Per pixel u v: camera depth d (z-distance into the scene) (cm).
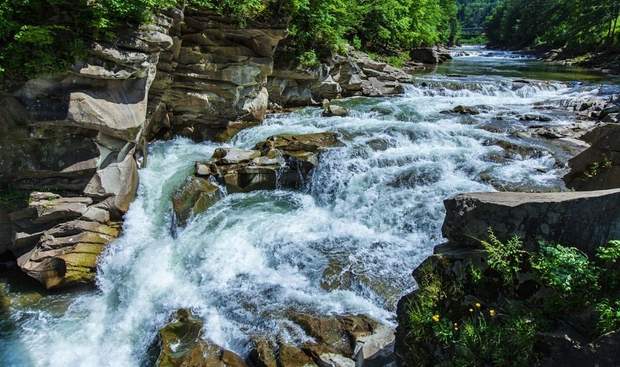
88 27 1016
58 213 1060
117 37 1066
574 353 409
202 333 827
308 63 2044
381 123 1734
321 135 1508
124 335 891
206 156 1512
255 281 972
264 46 1698
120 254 1090
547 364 425
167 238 1154
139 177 1309
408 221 1137
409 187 1259
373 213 1193
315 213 1238
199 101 1644
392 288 912
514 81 2708
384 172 1295
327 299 900
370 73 2603
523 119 1852
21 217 1053
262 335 802
